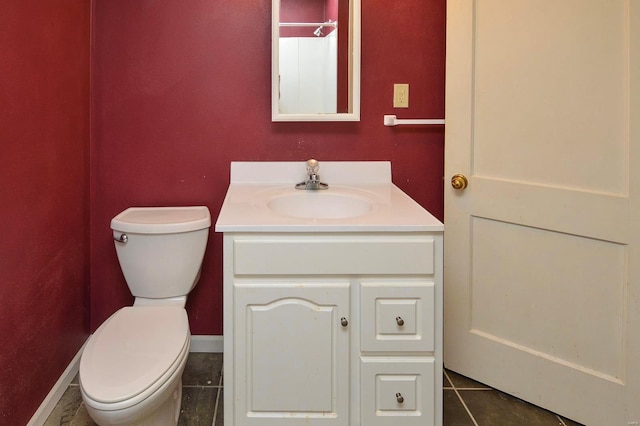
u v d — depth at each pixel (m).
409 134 2.10
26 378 1.54
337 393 1.46
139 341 1.47
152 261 1.86
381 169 2.10
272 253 1.40
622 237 1.56
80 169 1.97
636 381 1.56
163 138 2.06
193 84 2.04
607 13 1.54
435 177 2.12
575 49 1.61
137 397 1.25
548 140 1.70
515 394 1.85
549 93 1.68
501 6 1.76
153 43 2.02
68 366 1.88
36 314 1.61
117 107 2.04
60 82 1.76
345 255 1.41
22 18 1.49
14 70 1.45
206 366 2.07
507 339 1.86
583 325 1.67
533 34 1.70
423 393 1.45
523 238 1.79
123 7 2.00
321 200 1.85
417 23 2.06
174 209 2.04
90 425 1.66
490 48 1.81
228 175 2.09
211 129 2.06
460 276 1.96
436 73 2.08
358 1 2.01
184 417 1.73
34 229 1.59
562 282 1.71
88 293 2.10
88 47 2.00
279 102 2.03
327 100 2.04
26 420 1.55
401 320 1.43
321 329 1.43
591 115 1.60
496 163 1.83
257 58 2.04
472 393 1.89
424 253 1.41
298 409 1.46
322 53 2.03
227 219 1.44
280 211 1.81
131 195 2.08
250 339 1.43
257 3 2.02
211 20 2.02
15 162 1.46
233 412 1.46
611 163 1.57
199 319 2.16
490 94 1.82
